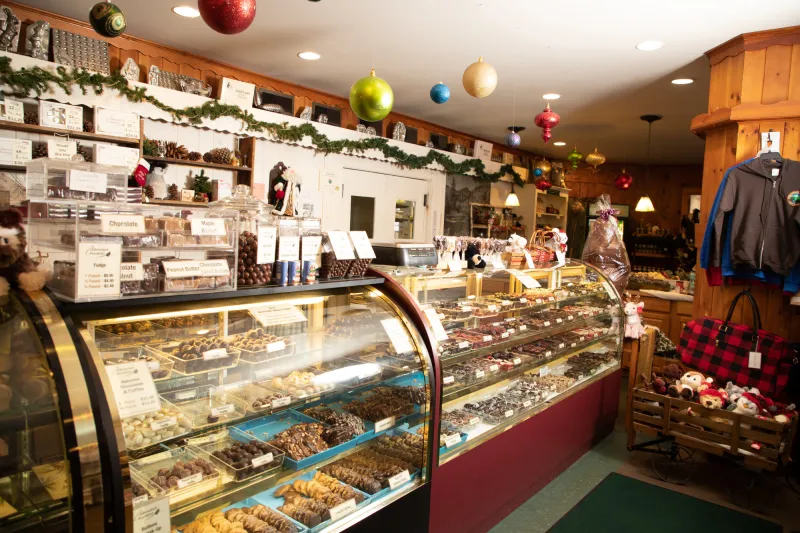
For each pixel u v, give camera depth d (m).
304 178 5.08
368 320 2.17
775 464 2.72
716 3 2.91
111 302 1.38
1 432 1.20
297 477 1.83
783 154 3.29
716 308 3.69
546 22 3.28
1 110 3.09
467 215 7.09
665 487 3.09
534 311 3.40
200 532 1.59
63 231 1.37
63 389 1.10
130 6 3.31
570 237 9.09
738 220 3.32
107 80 3.50
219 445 1.74
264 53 4.17
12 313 1.29
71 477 1.06
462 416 2.55
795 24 3.17
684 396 3.14
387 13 3.24
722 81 3.62
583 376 3.52
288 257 1.91
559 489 3.01
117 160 3.57
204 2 1.89
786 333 3.41
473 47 3.80
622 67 4.12
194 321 1.77
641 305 4.09
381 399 2.15
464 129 6.88
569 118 5.94
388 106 2.65
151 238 1.48
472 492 2.36
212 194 4.30
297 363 2.03
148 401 1.43
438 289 2.79
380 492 1.89
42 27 3.28
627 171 9.27
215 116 4.17
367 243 2.25
